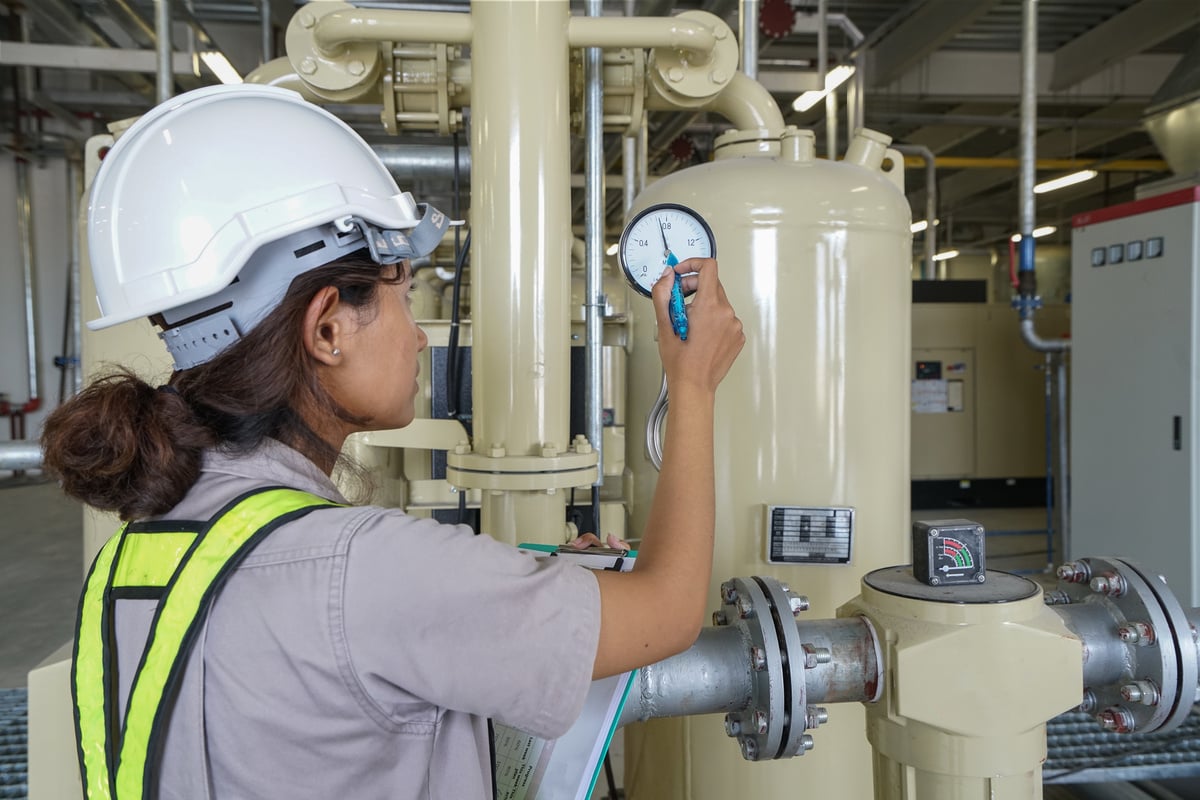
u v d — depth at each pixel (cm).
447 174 294
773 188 133
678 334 69
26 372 731
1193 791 193
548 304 118
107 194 58
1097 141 831
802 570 137
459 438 172
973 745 79
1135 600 85
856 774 137
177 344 56
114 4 416
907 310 144
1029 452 571
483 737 62
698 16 135
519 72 115
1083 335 332
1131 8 533
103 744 53
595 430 141
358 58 130
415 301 320
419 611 49
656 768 145
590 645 53
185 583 50
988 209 1138
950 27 482
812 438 135
